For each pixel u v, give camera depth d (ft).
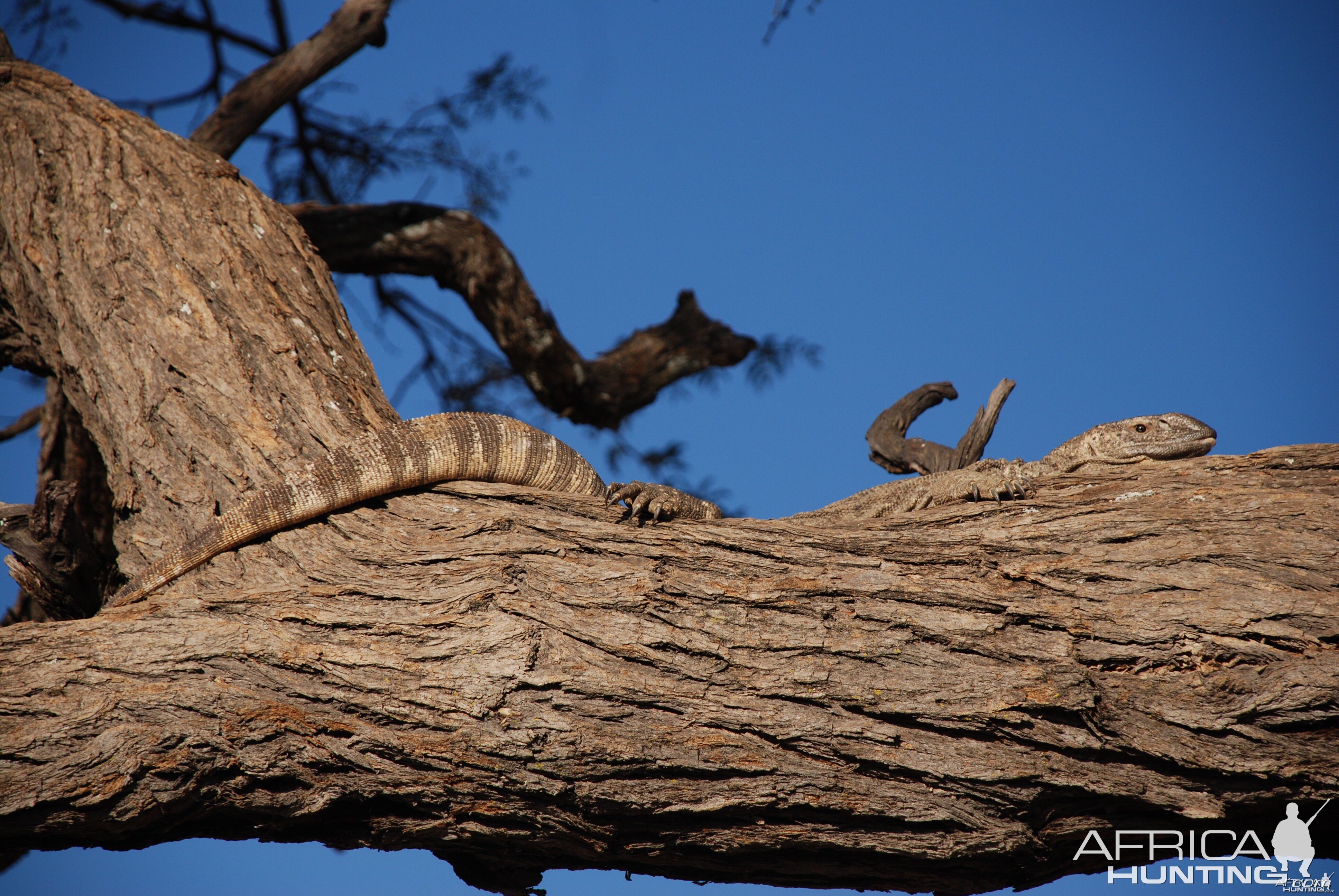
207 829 23.50
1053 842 23.45
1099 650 23.21
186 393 31.22
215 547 26.81
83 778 21.84
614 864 24.17
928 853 22.72
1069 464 36.99
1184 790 22.43
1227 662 22.91
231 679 22.89
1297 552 23.84
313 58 59.82
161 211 36.42
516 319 65.98
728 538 25.36
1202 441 34.78
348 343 35.68
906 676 22.97
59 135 39.04
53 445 48.47
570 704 22.57
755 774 22.39
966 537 25.54
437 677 22.80
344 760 22.57
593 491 30.78
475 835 23.53
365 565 25.54
